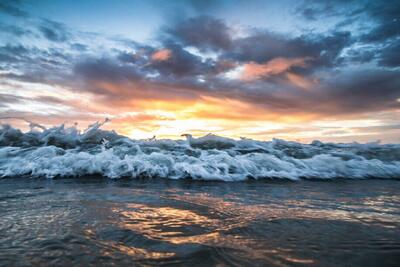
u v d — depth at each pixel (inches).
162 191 138.6
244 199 124.1
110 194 128.5
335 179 194.4
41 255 62.9
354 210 107.6
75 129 245.3
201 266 58.9
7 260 60.2
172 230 80.5
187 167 189.0
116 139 250.2
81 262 59.8
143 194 130.1
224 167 195.2
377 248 70.1
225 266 59.1
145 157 201.2
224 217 94.9
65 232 77.2
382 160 247.0
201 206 109.7
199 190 143.3
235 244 70.9
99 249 66.4
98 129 250.1
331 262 62.2
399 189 158.6
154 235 76.1
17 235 74.6
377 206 115.0
